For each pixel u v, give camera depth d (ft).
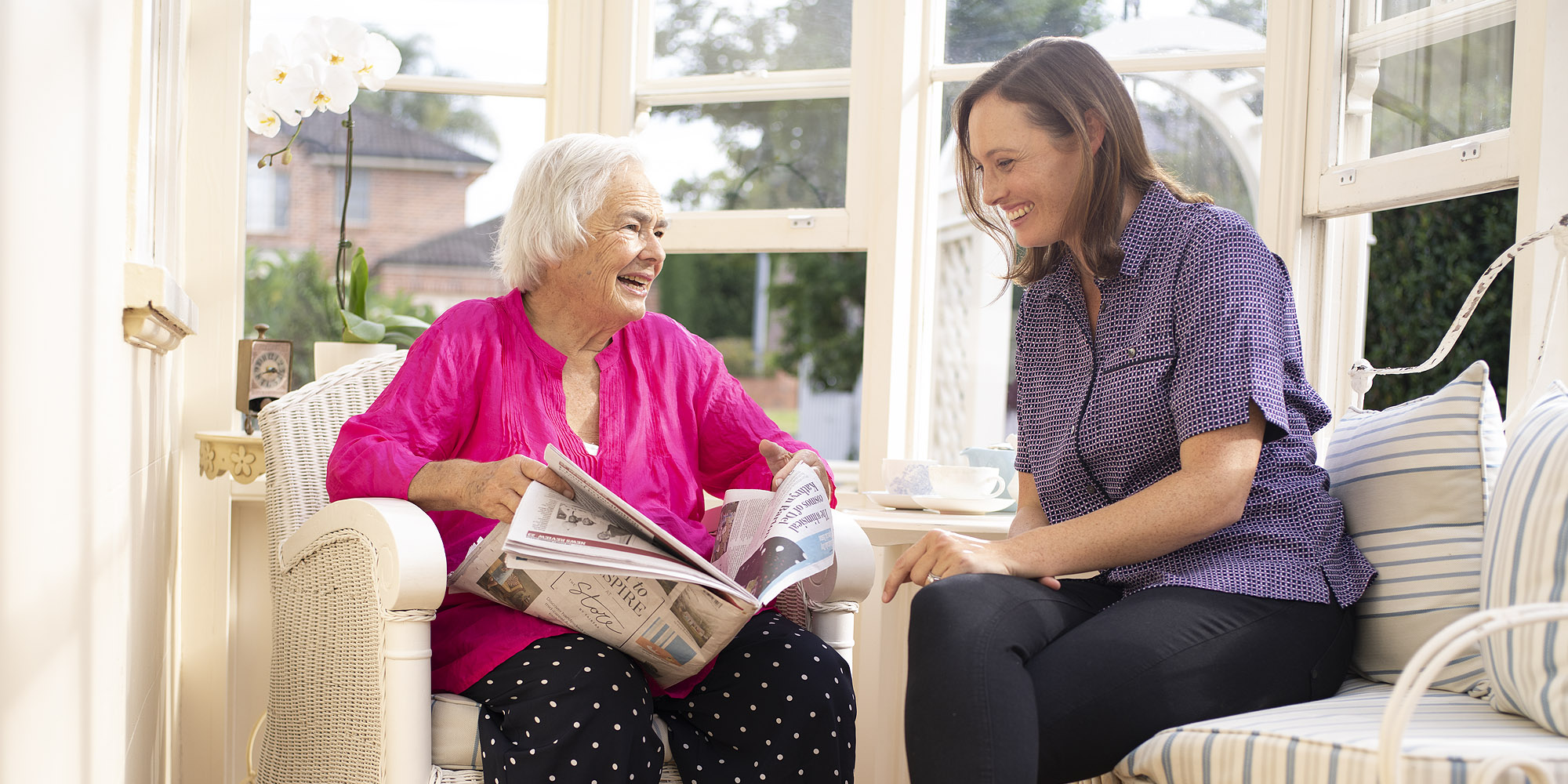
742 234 8.09
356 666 4.38
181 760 7.47
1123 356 4.58
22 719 2.87
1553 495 3.69
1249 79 7.25
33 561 2.97
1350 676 4.75
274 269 8.20
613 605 4.39
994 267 17.83
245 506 7.63
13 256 2.72
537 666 4.33
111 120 4.26
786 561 4.35
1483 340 10.98
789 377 39.47
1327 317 7.10
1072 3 7.70
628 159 5.22
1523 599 3.63
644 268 5.23
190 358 7.59
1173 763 3.69
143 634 5.68
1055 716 3.89
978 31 7.91
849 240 7.91
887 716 7.11
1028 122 4.59
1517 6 5.58
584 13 8.17
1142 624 4.07
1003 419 19.19
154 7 6.09
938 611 3.91
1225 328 4.31
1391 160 6.38
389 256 17.87
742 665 4.71
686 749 4.56
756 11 8.21
